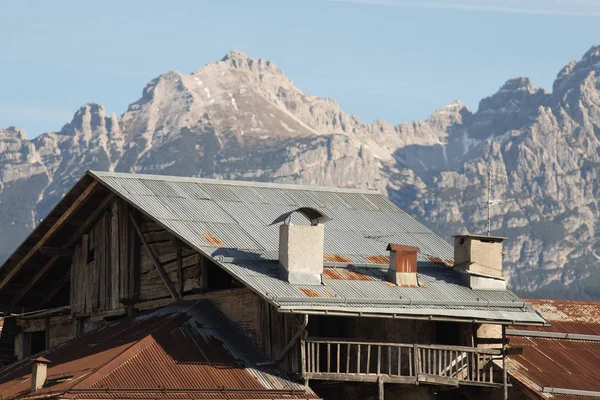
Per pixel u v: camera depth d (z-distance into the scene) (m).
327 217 48.00
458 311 48.91
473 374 50.47
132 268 55.25
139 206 50.56
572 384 53.28
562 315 61.59
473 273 51.25
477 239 51.81
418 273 51.59
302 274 47.06
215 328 49.09
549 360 55.97
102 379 43.41
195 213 51.34
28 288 63.66
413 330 51.56
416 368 48.59
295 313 46.12
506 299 51.09
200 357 46.62
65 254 59.91
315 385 48.59
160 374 44.72
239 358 47.47
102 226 57.72
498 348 52.53
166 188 53.38
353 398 50.44
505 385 50.84
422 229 56.91
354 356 50.28
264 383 46.09
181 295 52.53
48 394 43.31
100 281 57.41
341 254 51.09
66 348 51.81
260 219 52.66
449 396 53.12
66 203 56.97
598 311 62.38
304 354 46.50
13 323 65.81
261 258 48.22
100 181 53.00
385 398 51.44
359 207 57.81
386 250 52.28
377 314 46.91
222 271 52.16
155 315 51.75
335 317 50.03
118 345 47.56
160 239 54.19
